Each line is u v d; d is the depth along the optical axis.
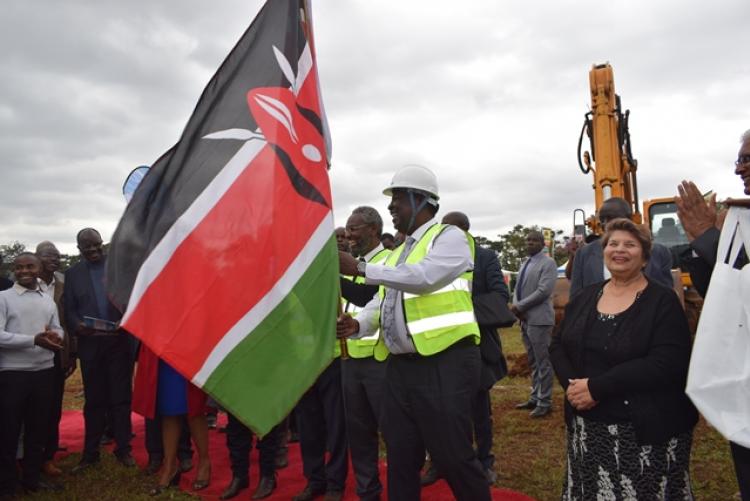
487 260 4.71
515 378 9.84
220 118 3.09
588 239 6.55
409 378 3.27
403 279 3.09
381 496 4.46
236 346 2.78
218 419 7.86
